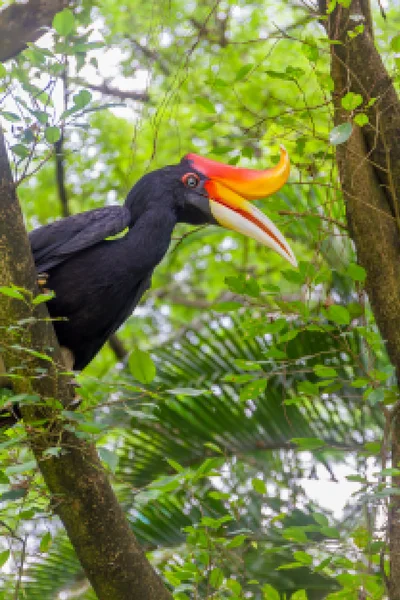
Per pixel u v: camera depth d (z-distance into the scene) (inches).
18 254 263.6
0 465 252.5
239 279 318.3
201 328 446.3
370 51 334.6
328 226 353.1
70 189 733.9
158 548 385.7
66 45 258.8
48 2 372.5
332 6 313.0
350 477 288.8
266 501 374.9
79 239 322.0
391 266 329.1
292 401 322.0
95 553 284.8
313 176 355.6
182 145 704.4
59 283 320.8
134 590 288.0
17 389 270.4
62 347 336.5
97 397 295.0
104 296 327.0
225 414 415.2
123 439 410.3
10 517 284.5
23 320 244.7
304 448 309.9
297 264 346.6
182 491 390.0
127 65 397.7
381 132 330.6
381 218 331.3
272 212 350.9
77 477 276.7
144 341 715.4
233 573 357.7
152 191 346.9
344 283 401.7
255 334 329.7
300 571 363.3
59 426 260.4
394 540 294.0
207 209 351.6
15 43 378.0
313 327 323.0
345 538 297.7
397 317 326.6
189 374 426.9
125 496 399.5
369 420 405.1
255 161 639.1
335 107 338.3
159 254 341.1
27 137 258.8
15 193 261.9
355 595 287.3
